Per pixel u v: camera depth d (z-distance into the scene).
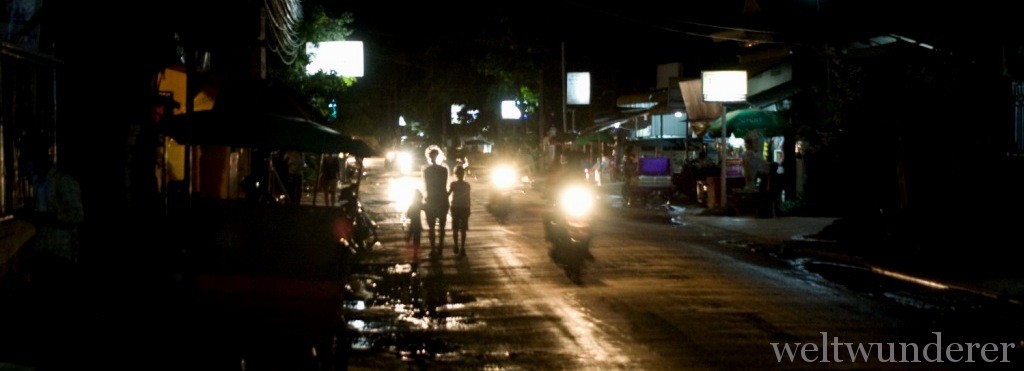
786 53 33.19
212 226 7.93
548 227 17.28
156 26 14.60
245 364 7.67
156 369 7.68
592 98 52.94
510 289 13.92
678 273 15.58
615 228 23.50
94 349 7.89
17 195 10.43
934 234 17.55
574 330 10.98
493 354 9.82
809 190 27.23
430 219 17.78
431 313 12.09
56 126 11.93
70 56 13.16
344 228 8.16
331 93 36.34
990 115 17.92
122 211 13.48
